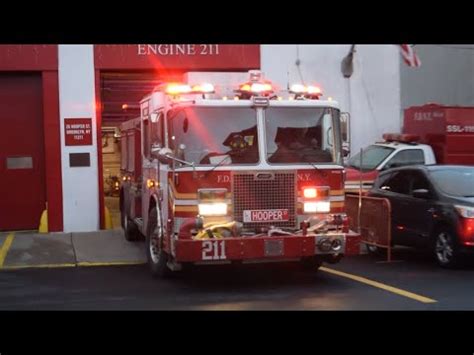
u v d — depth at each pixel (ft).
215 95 29.22
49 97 45.60
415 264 35.45
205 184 28.17
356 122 51.19
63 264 35.99
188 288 28.96
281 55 49.08
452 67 54.39
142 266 35.42
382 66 51.60
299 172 29.14
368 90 51.29
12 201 46.26
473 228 32.19
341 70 50.39
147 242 33.76
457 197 33.65
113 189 58.85
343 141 30.27
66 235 44.52
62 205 45.91
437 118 50.55
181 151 28.22
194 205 28.02
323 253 27.96
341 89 50.57
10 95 45.93
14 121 46.09
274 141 29.17
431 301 25.66
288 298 26.48
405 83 52.60
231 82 30.94
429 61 53.52
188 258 26.86
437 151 50.34
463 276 31.45
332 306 24.90
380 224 37.37
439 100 54.08
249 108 29.04
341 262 36.22
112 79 49.21
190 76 30.55
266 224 28.73
